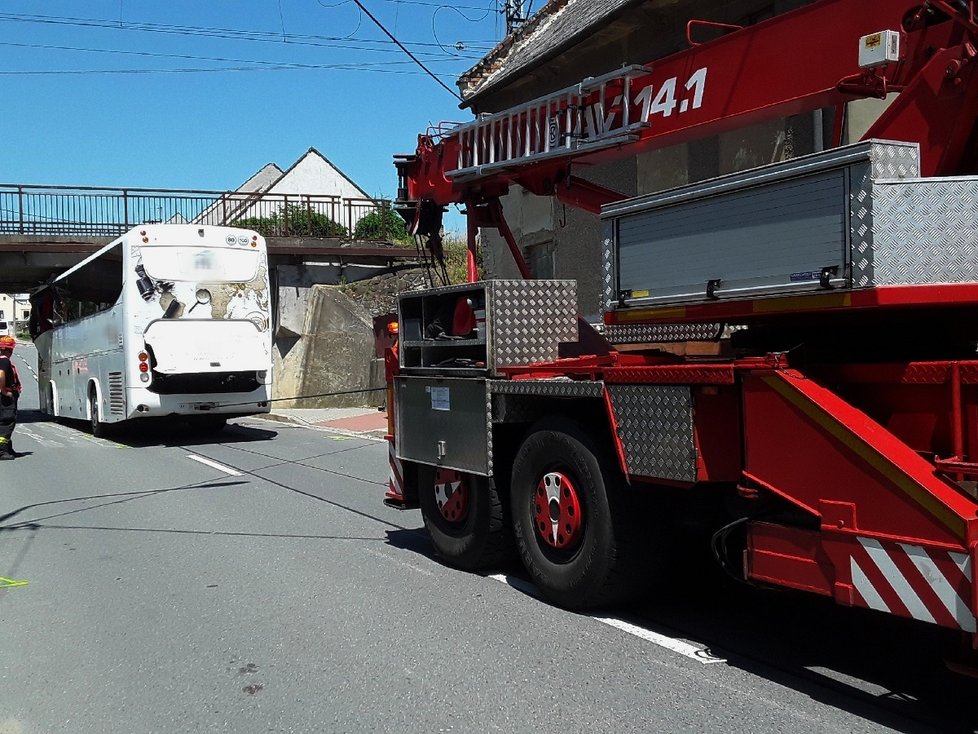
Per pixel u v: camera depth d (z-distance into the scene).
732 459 4.58
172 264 16.22
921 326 4.40
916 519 3.75
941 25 4.89
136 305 16.05
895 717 4.13
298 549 7.82
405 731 4.16
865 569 3.95
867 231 3.82
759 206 4.32
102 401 17.86
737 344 5.11
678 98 6.43
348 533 8.45
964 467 3.73
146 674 4.99
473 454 6.39
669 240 4.84
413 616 5.83
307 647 5.32
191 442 17.02
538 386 5.64
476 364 6.42
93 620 5.98
